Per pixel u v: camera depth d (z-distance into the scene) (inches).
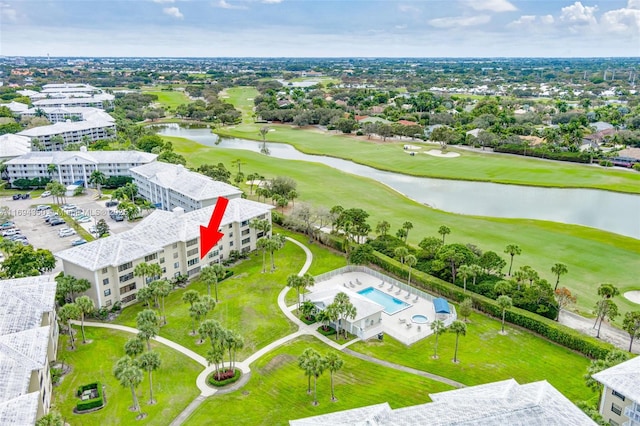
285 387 3152.1
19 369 2600.9
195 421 2834.6
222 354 3132.4
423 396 3051.2
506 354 3531.0
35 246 5398.6
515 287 4249.5
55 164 7819.9
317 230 5634.8
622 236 5703.7
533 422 2100.1
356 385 3169.3
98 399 2942.9
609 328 3796.8
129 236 4431.6
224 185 6176.2
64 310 3403.1
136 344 3102.9
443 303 4074.8
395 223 6136.8
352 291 4224.9
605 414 2571.4
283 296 4367.6
